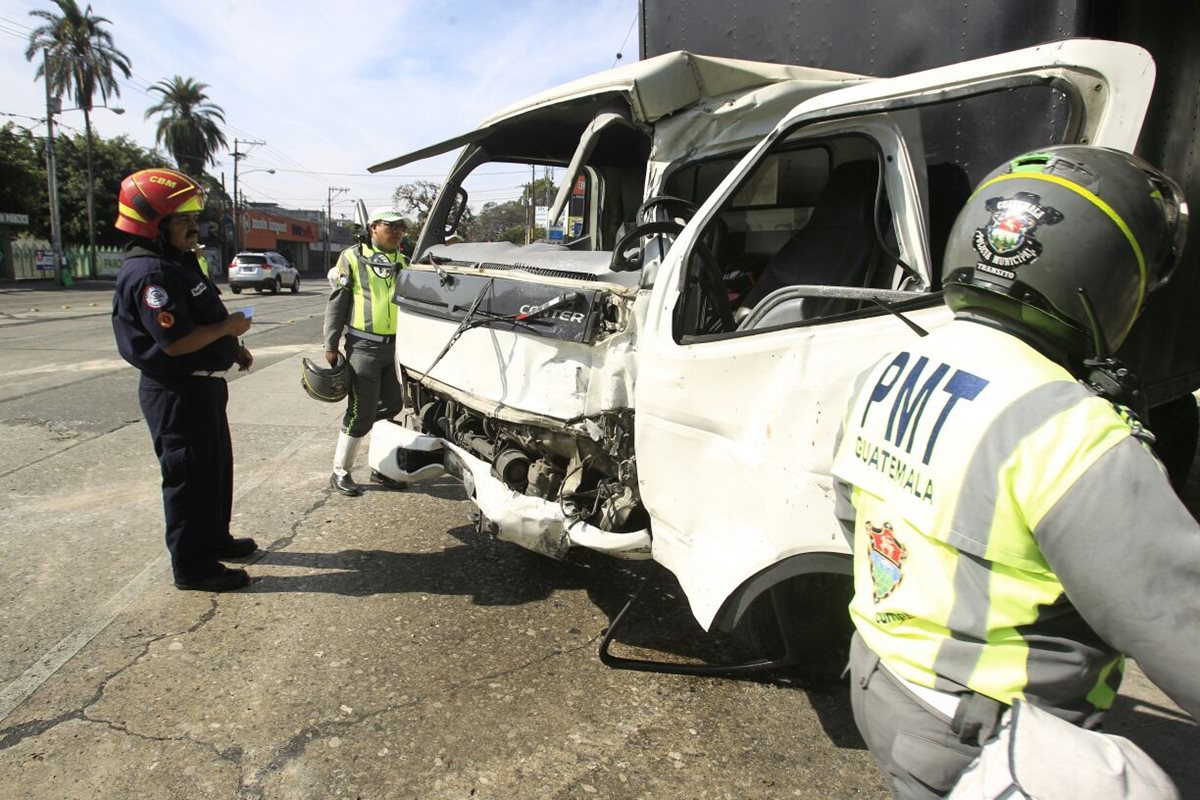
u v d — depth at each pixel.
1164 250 1.33
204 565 3.71
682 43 4.05
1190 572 1.03
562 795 2.44
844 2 3.41
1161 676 1.06
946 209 2.94
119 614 3.51
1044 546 1.13
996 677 1.24
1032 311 1.28
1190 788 2.48
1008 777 1.14
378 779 2.49
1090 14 2.72
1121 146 1.78
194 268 3.66
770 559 2.31
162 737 2.67
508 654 3.25
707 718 2.84
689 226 2.72
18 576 3.86
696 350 2.54
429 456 3.87
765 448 2.33
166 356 3.44
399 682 3.03
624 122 3.10
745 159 2.60
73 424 6.77
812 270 2.81
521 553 4.28
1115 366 1.29
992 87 1.96
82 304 21.50
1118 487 1.07
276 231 68.12
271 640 3.32
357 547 4.32
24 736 2.66
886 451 1.39
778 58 3.68
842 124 2.56
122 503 4.89
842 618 2.95
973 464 1.20
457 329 3.47
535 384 3.09
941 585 1.27
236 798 2.40
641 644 3.36
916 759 1.33
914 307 2.07
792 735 2.75
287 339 13.05
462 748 2.65
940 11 3.10
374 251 4.93
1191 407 4.38
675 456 2.64
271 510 4.87
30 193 39.12
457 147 4.31
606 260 3.13
